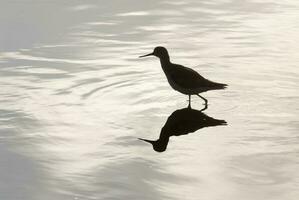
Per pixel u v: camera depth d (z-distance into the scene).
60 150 12.55
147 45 19.41
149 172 11.56
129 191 10.82
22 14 22.20
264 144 12.77
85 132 13.41
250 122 13.92
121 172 11.57
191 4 24.08
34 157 12.22
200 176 11.39
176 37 20.17
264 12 22.92
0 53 18.48
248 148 12.59
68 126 13.71
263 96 15.38
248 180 11.20
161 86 16.23
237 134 13.29
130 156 12.27
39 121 13.96
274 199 10.49
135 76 16.89
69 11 22.75
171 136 13.22
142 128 13.66
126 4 23.91
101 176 11.40
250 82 16.33
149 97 15.48
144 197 10.61
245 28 21.03
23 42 19.41
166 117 14.27
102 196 10.64
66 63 17.77
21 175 11.46
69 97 15.36
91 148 12.64
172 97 15.54
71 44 19.36
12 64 17.64
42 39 19.70
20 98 15.29
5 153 12.40
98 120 14.05
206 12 23.00
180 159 12.12
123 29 20.91
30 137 13.15
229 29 20.97
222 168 11.70
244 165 11.80
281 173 11.45
